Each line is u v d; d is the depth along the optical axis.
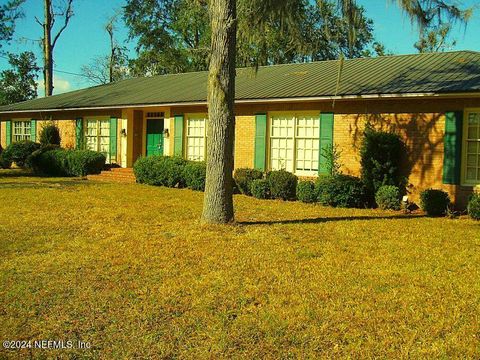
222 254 7.44
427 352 4.31
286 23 11.66
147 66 37.53
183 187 16.97
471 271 6.72
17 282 6.08
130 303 5.44
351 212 12.13
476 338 4.57
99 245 7.98
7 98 49.88
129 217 10.60
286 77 18.03
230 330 4.77
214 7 9.44
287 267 6.79
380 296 5.67
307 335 4.66
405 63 16.45
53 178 19.84
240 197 14.85
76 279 6.22
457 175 12.61
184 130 19.06
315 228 9.57
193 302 5.46
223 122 9.53
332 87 14.88
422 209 12.10
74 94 25.59
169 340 4.59
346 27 11.30
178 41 35.00
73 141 23.09
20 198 13.26
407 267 6.85
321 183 13.36
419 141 13.23
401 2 10.11
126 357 4.29
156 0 34.56
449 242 8.52
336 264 6.96
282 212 11.84
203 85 20.45
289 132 16.00
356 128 14.38
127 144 21.28
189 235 8.73
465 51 16.42
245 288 5.92
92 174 20.50
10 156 23.38
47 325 4.89
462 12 10.47
